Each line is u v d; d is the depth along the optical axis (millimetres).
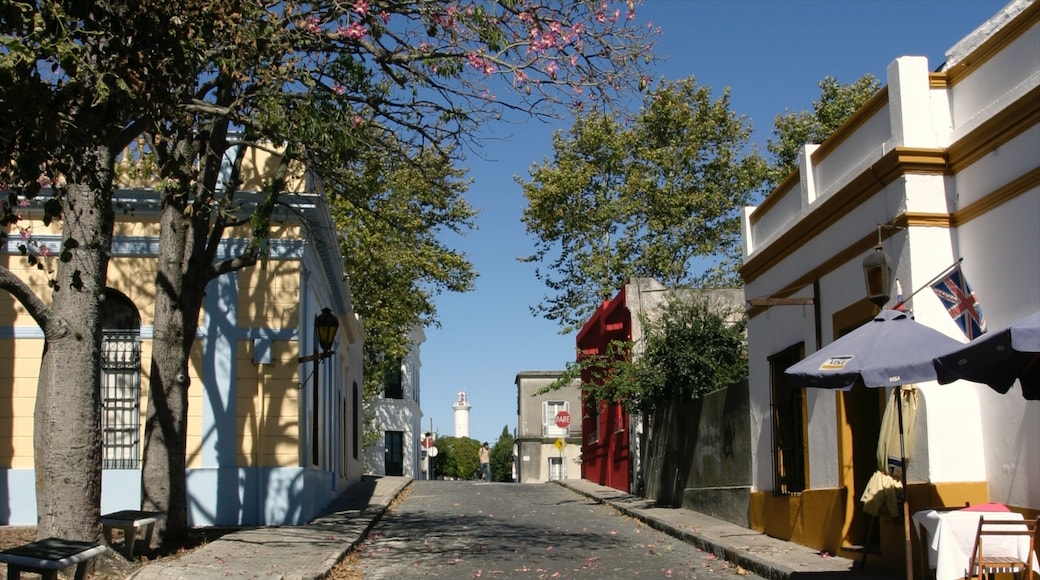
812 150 13539
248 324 16781
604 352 28719
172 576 10508
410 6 11945
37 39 8203
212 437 16516
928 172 10664
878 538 11875
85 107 9000
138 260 16781
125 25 9062
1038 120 9242
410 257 29859
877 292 10641
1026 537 8516
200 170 13344
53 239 16484
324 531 15289
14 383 16344
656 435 22234
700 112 31906
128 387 16672
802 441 13797
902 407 10453
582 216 31484
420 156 13617
